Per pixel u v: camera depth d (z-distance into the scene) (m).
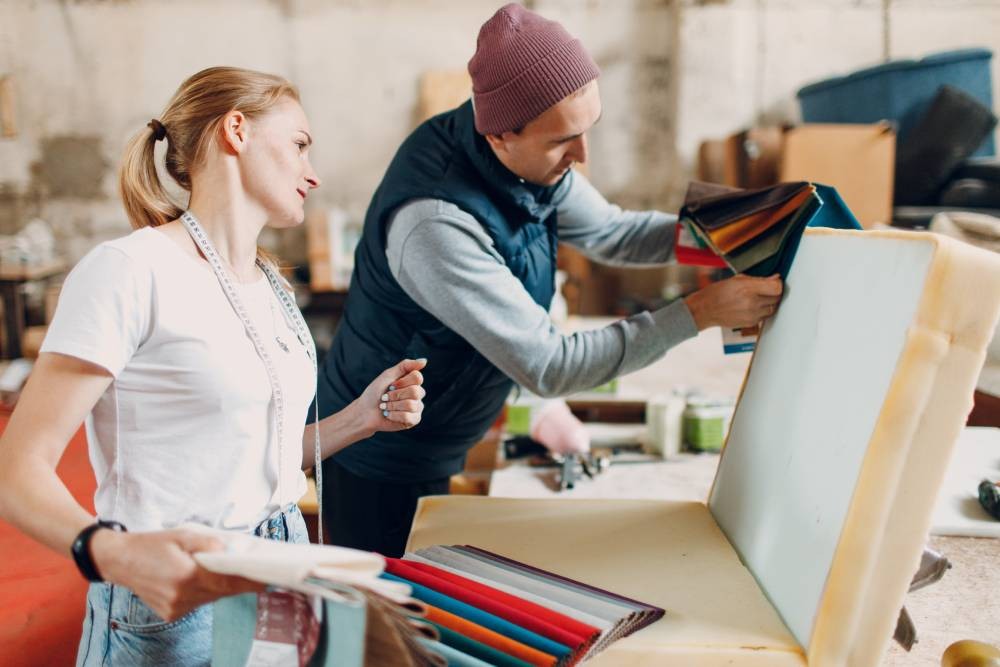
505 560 1.15
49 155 5.40
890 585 0.89
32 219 5.48
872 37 4.96
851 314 1.02
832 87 4.43
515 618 0.92
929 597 1.23
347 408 1.28
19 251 4.93
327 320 5.09
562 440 2.04
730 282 1.33
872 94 4.24
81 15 5.22
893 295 0.92
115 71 5.29
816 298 1.15
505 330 1.42
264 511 1.09
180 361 0.99
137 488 1.00
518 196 1.48
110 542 0.79
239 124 1.07
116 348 0.94
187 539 0.77
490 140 1.42
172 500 1.01
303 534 1.15
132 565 0.78
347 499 1.78
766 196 1.32
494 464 2.46
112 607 1.01
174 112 1.08
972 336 0.84
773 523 1.10
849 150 3.91
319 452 1.21
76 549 0.80
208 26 5.24
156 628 1.00
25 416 0.91
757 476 1.21
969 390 0.84
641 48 5.20
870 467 0.88
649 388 2.59
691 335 1.37
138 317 0.96
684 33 4.96
